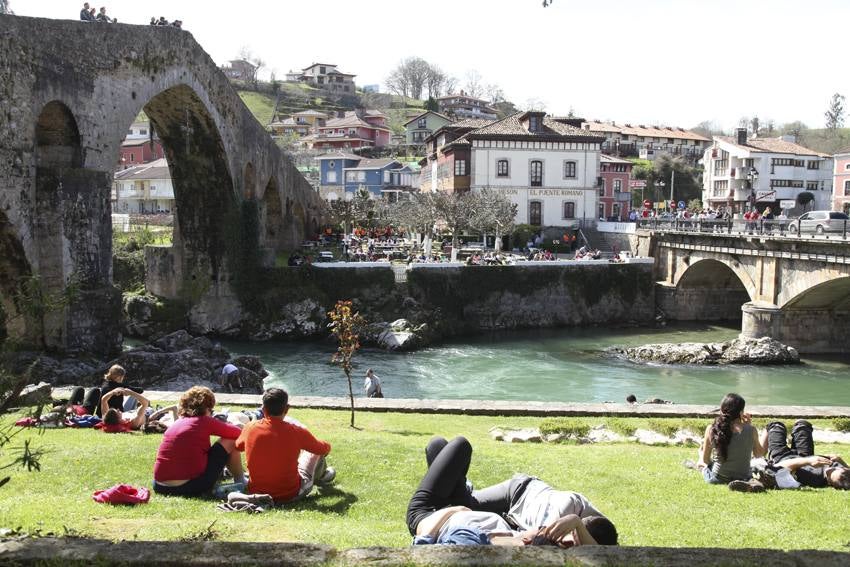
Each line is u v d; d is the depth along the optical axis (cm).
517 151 6450
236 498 730
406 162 11438
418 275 4481
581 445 1310
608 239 6078
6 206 2103
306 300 4231
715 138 8844
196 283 4159
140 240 5000
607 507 816
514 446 1262
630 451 1231
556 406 1653
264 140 4828
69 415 1195
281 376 3216
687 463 1072
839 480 923
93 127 2523
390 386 3075
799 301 3791
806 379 3272
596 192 6556
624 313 5009
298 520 690
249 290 4197
